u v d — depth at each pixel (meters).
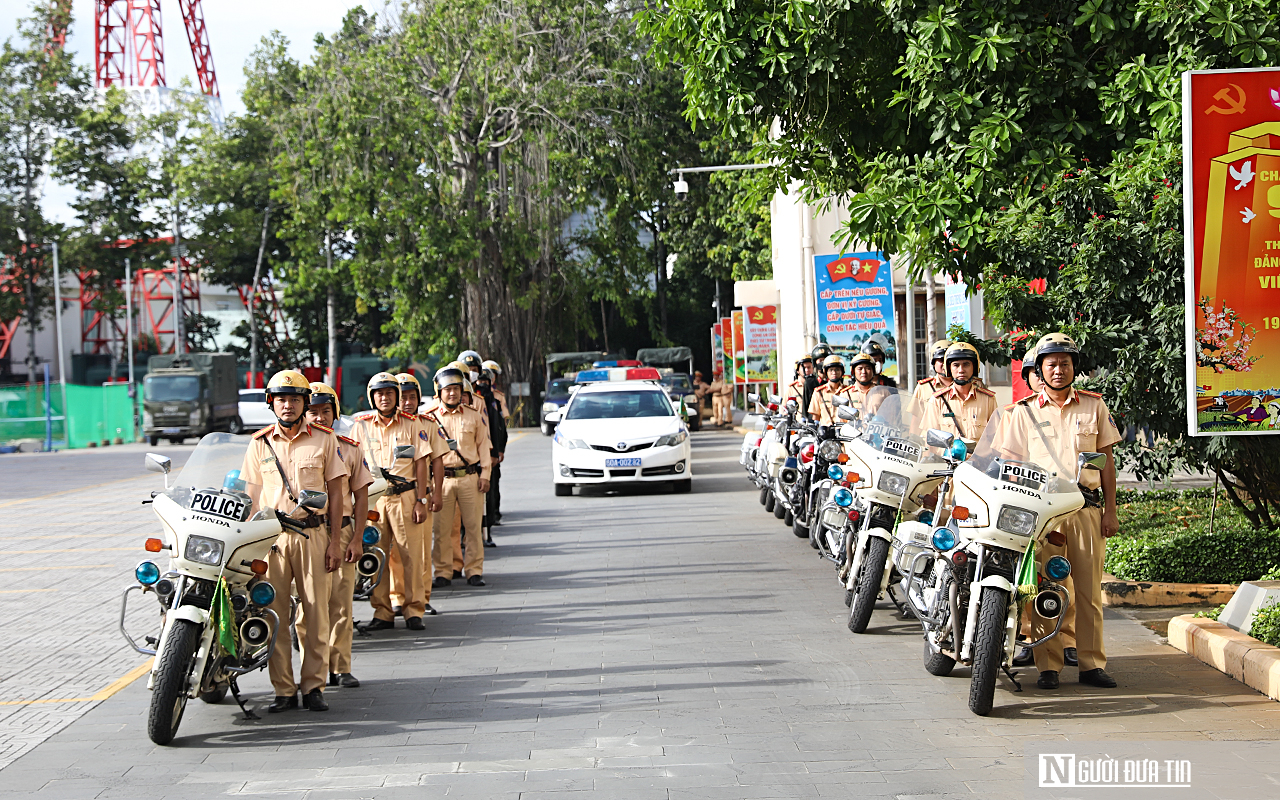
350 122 42.12
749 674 7.36
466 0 42.88
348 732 6.37
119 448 45.78
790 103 11.19
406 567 9.25
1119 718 6.23
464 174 44.75
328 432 7.12
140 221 59.81
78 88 60.41
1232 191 7.46
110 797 5.38
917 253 10.41
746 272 43.53
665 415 19.86
